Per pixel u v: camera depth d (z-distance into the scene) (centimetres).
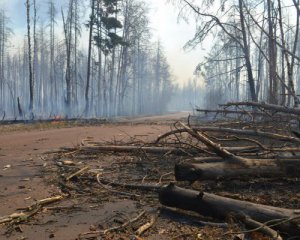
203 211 427
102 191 569
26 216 441
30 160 850
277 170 556
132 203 505
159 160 804
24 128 1998
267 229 364
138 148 876
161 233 390
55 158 866
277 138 718
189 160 608
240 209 404
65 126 2217
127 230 398
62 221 432
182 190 450
